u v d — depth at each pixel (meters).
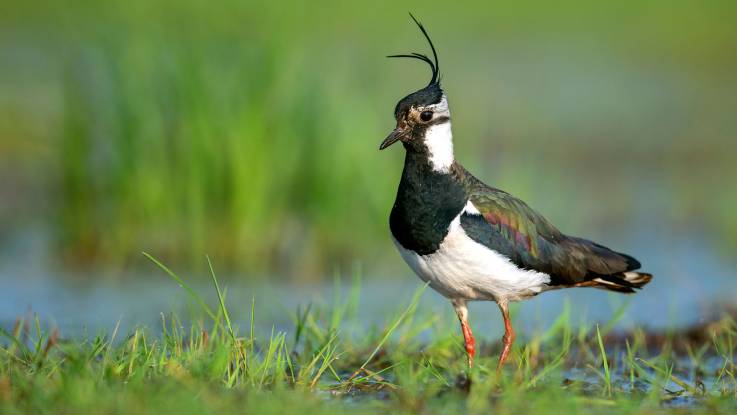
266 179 14.95
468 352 9.46
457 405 8.23
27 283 14.08
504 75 26.62
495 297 9.38
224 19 15.19
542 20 32.03
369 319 12.07
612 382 9.38
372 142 15.55
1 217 17.42
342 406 8.09
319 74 15.38
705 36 30.84
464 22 30.95
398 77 20.23
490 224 9.09
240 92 14.91
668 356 10.52
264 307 12.76
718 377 9.27
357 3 29.95
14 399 7.69
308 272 14.98
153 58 15.01
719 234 17.20
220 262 14.95
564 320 10.88
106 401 7.48
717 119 24.38
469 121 20.47
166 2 15.57
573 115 24.12
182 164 14.95
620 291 10.01
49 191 16.55
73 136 15.23
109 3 23.50
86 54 15.45
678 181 20.53
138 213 15.02
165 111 14.97
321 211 15.16
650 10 33.03
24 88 23.39
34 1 30.09
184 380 8.01
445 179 9.24
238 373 8.68
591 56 29.03
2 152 20.08
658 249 16.52
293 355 10.09
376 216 15.45
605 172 21.02
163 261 15.04
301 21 15.67
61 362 8.65
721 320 11.18
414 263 9.34
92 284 14.09
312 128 15.20
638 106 25.16
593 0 33.50
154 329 11.39
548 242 9.41
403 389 8.60
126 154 14.95
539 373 9.35
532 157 20.59
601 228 17.78
